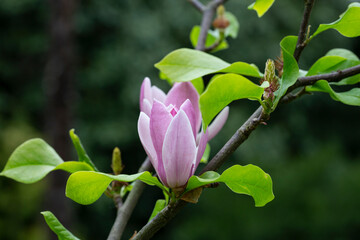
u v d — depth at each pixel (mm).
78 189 953
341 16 1036
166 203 1217
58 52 5879
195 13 10609
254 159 9461
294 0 12102
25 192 7727
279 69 1163
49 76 5957
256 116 1037
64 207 5805
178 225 10508
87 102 10234
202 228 8578
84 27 10172
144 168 1402
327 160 8766
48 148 1251
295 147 12227
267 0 1077
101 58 10188
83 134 9945
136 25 10227
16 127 9219
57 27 5871
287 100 1130
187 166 959
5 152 8266
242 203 8562
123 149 10539
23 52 10727
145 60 10180
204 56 1033
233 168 916
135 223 10672
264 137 10750
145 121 1015
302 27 1074
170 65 1019
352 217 8070
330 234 8117
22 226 7773
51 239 5883
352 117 12984
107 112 10250
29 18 10711
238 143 1021
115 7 10328
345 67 1215
